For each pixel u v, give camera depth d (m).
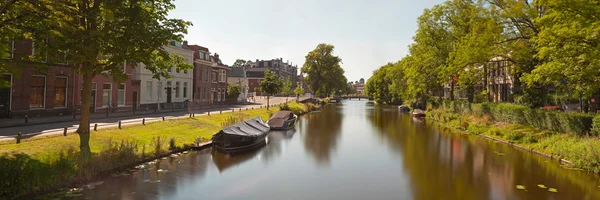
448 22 32.97
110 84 28.50
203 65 45.03
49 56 11.09
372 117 42.59
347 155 18.22
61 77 23.88
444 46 33.56
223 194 11.21
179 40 13.59
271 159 16.88
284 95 87.94
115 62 12.66
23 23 9.69
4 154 10.45
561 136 17.62
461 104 33.28
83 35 11.12
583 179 13.05
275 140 23.28
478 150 19.36
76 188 10.65
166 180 12.27
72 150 11.78
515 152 18.56
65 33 10.62
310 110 54.31
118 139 15.48
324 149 19.95
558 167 14.93
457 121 30.39
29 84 21.61
